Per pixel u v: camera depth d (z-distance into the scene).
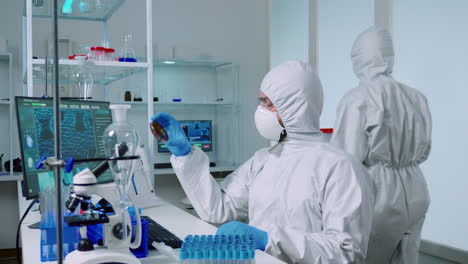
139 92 5.09
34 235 1.51
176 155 1.78
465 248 3.14
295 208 1.56
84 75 2.53
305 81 1.61
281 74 1.62
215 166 4.98
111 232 1.14
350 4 3.87
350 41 3.88
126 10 5.22
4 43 4.48
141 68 2.57
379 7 3.32
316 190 1.54
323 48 4.18
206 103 5.25
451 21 3.19
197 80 5.54
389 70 2.59
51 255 1.22
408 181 2.48
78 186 1.13
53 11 0.79
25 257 1.26
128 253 1.13
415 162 2.56
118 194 1.16
